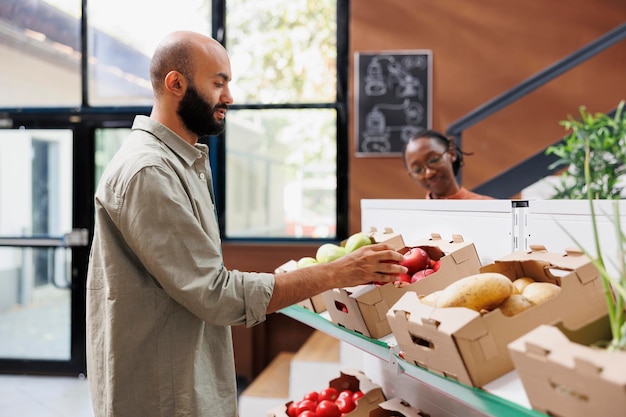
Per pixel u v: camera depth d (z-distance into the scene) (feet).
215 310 4.59
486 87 13.87
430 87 13.98
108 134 15.19
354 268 4.66
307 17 14.48
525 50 13.78
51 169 15.21
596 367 2.59
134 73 15.10
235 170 14.83
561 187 11.62
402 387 6.21
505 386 3.30
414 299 3.82
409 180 14.02
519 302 3.57
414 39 14.01
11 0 15.15
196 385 4.91
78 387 14.03
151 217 4.59
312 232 14.67
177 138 5.14
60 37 15.08
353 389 6.56
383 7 14.07
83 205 15.08
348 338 5.00
